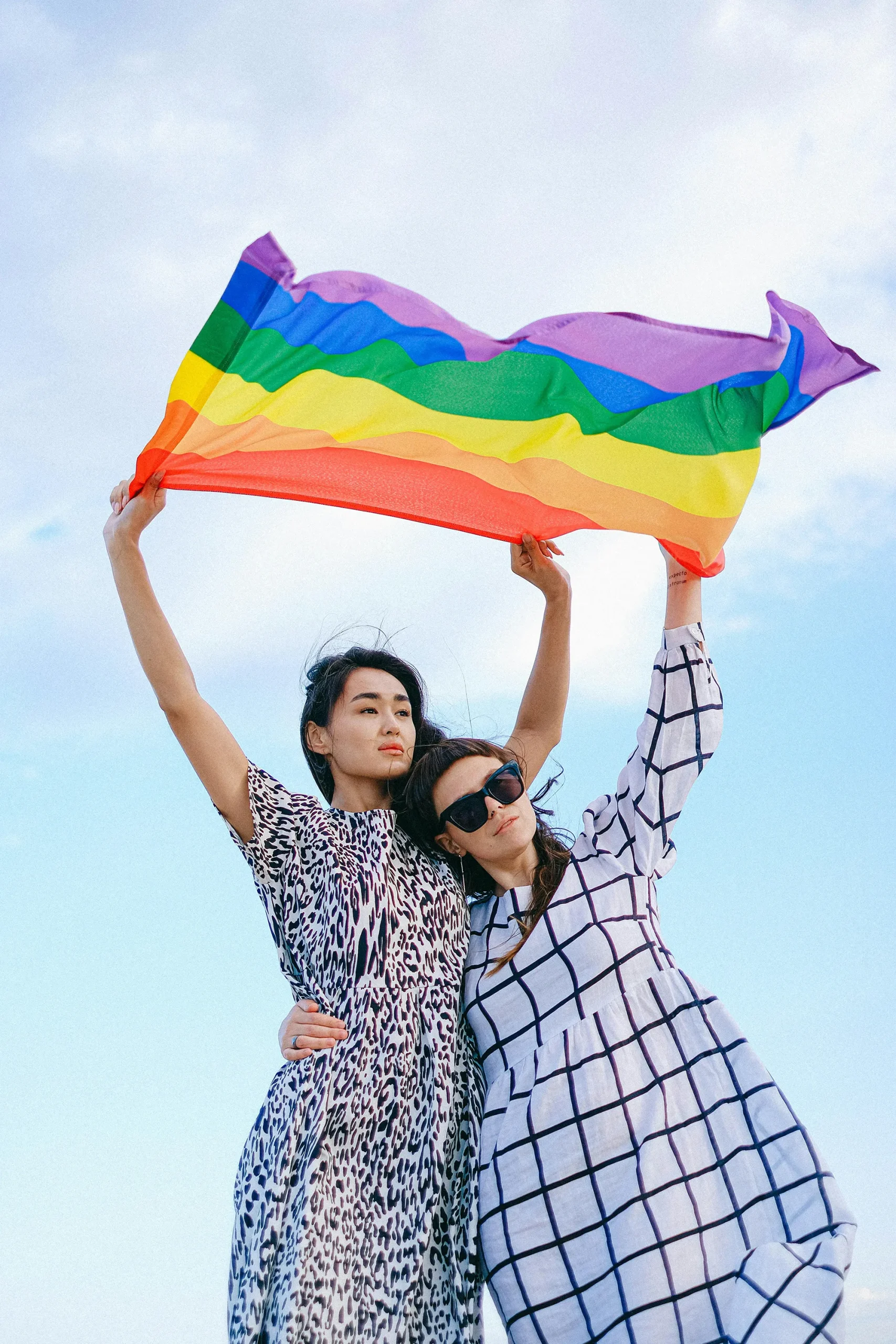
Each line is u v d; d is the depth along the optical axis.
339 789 3.95
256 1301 3.04
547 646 4.19
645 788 3.63
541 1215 3.11
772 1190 3.03
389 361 3.24
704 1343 2.86
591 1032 3.29
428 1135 3.25
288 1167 3.14
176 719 3.50
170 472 3.45
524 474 3.71
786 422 3.58
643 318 3.25
